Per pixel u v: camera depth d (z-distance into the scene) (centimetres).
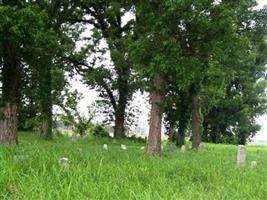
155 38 2117
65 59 4431
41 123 3569
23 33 1789
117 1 2711
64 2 2653
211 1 2081
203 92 3922
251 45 3831
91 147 2525
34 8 1895
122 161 1384
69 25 4228
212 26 2069
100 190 823
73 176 891
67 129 5097
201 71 2162
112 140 4316
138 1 2248
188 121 4250
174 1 1997
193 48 2156
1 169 877
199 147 3419
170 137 4659
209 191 1066
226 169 1595
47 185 787
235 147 4756
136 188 891
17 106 2227
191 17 2039
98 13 4469
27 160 1020
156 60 2125
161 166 1404
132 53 2195
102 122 5128
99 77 4625
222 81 2953
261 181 1305
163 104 2345
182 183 1120
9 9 1759
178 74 2125
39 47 1928
